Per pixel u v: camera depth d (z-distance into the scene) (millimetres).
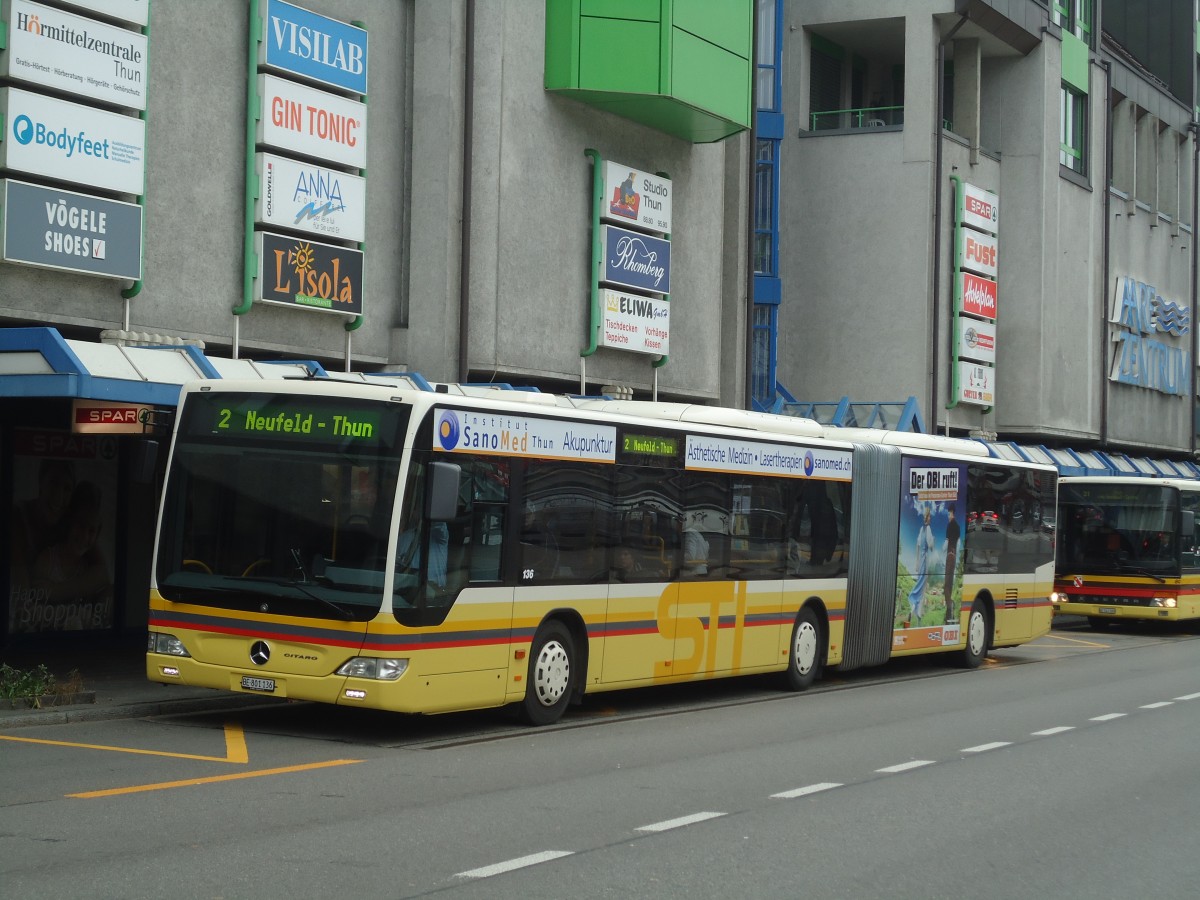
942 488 21656
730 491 16828
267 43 20062
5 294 16969
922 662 23453
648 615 15312
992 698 17938
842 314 40094
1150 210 52500
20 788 9812
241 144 20016
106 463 20094
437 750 12273
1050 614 24953
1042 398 43250
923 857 8609
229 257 19891
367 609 12148
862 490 19641
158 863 7617
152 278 18797
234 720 13844
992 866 8445
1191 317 56125
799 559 18219
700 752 12648
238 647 12609
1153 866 8625
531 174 24656
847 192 40094
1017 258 43312
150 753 11562
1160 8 56906
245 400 12969
